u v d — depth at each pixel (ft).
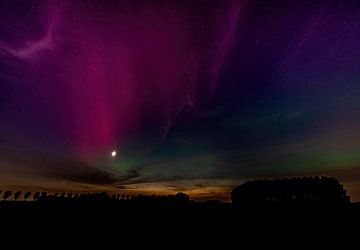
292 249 30.68
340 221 35.86
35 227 37.40
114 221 41.22
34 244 32.42
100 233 36.73
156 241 34.55
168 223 40.88
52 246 32.12
